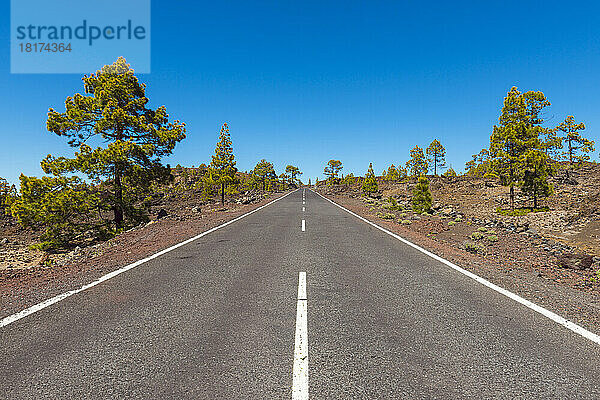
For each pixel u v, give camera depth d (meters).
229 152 42.06
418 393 2.66
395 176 78.75
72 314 4.32
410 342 3.55
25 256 15.80
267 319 4.16
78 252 10.34
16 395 2.62
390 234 11.79
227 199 54.62
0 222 33.06
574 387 2.74
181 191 65.31
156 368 3.01
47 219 18.28
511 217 26.33
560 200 33.59
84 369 3.00
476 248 9.68
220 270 6.67
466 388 2.72
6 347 3.42
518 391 2.69
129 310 4.46
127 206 21.25
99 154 19.31
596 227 18.27
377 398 2.59
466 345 3.48
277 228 13.32
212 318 4.18
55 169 18.84
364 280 5.97
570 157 48.81
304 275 6.30
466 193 46.84
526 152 27.81
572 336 3.71
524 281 6.17
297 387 2.72
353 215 19.25
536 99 31.59
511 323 4.07
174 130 22.48
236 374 2.92
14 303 4.76
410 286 5.62
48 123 19.61
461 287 5.58
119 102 21.48
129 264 7.20
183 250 8.81
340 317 4.24
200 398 2.58
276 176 87.00
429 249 9.06
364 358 3.20
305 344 3.48
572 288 6.00
